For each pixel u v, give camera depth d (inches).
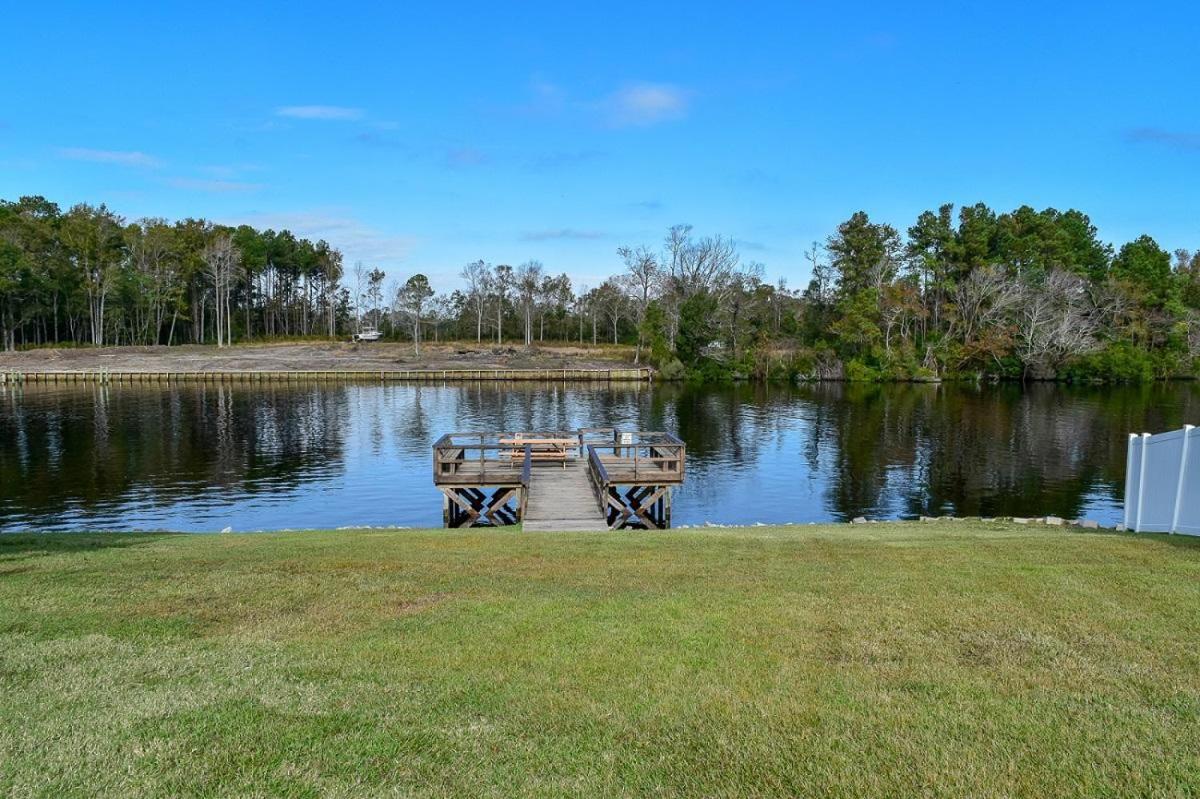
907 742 164.1
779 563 338.3
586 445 869.8
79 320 3228.3
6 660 214.2
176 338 3521.2
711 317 2723.9
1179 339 2469.2
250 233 3740.2
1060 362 2400.3
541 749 164.2
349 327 4158.5
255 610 263.3
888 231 2854.3
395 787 149.1
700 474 1031.6
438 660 214.7
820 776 151.9
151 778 151.4
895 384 2450.8
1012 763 155.2
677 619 247.8
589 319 3784.5
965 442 1278.3
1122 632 228.8
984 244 2608.3
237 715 179.5
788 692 190.4
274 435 1344.7
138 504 834.8
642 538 439.5
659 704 184.9
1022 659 209.0
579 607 263.3
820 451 1207.6
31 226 2910.9
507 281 3786.9
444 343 3486.7
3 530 720.3
